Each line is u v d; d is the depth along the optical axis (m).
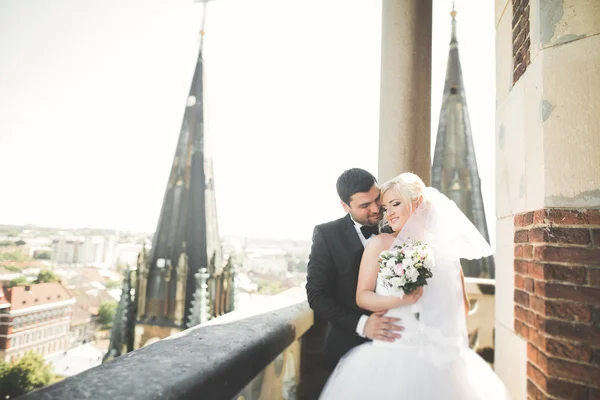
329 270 1.81
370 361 1.45
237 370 1.22
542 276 1.77
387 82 3.33
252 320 1.85
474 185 33.06
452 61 35.09
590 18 1.72
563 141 1.73
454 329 1.42
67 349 69.88
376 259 1.56
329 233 1.88
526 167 2.02
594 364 1.59
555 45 1.79
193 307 33.62
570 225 1.69
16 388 58.44
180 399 0.90
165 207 38.78
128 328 34.00
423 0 3.34
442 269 1.45
